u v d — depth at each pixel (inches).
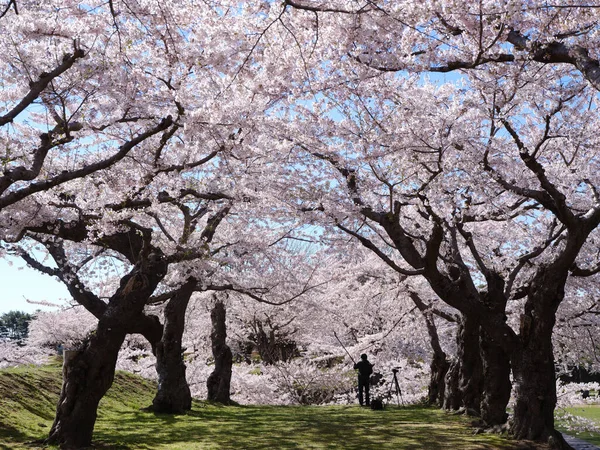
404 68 347.3
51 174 422.6
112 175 416.8
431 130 390.9
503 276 507.5
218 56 336.2
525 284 536.1
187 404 605.0
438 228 420.5
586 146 435.2
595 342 669.9
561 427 589.9
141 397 678.5
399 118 402.3
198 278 573.6
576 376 977.5
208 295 799.7
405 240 461.7
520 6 288.7
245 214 628.7
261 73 354.6
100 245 528.1
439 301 717.3
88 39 334.3
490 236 568.1
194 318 949.2
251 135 385.7
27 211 438.3
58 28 316.2
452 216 444.5
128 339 940.6
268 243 684.7
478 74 382.0
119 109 362.9
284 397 967.0
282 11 305.7
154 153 423.5
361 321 938.7
